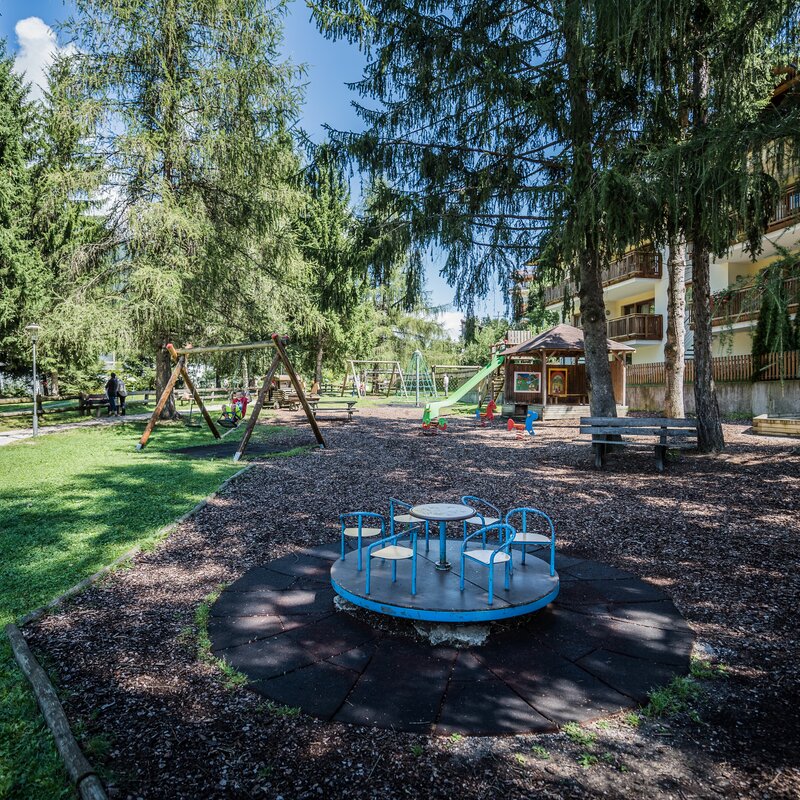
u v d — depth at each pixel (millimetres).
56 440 13820
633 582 4277
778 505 6492
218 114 15133
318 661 3100
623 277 25375
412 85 9078
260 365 28406
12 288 17469
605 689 2801
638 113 8156
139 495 7297
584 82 8250
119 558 4801
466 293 10117
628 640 3330
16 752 2328
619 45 7008
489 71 8047
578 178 7734
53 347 14898
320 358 32594
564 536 5520
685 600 3949
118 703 2691
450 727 2488
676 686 2797
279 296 18578
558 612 3740
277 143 15742
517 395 22000
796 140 5945
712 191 6539
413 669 3008
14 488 7762
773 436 12703
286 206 16594
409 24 8406
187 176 15727
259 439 14352
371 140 9039
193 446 12820
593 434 9469
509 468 9562
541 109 8125
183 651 3236
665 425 8891
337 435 15344
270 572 4555
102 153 14711
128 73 14969
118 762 2270
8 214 17375
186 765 2250
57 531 5609
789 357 16250
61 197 14758
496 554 3594
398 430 16938
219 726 2512
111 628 3541
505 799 2064
